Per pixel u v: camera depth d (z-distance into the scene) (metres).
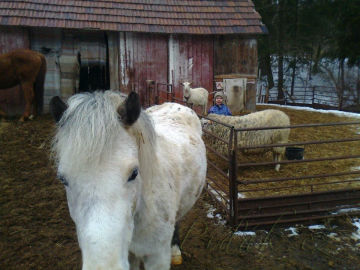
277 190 4.85
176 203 2.28
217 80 11.08
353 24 17.08
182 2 11.18
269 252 3.41
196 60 10.78
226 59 11.02
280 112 5.72
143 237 2.05
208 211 4.26
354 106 15.04
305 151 7.08
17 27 9.37
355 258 3.32
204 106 10.70
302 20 21.42
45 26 9.17
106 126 1.51
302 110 13.03
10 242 3.44
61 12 9.66
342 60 18.70
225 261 3.24
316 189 4.89
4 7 9.25
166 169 2.18
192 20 10.59
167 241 2.16
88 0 10.26
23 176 5.13
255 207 3.87
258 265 3.19
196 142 2.87
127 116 1.64
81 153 1.44
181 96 10.87
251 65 11.20
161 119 2.97
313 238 3.68
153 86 10.37
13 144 6.57
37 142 6.76
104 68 10.67
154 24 10.17
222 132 5.70
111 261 1.36
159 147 2.28
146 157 1.83
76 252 3.30
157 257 2.17
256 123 5.61
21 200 4.37
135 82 10.49
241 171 5.68
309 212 4.01
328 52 21.08
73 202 1.56
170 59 10.55
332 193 4.10
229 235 3.70
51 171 5.35
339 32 18.98
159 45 10.44
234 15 10.99
